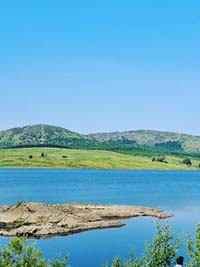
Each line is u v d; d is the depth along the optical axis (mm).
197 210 112625
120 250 60938
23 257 25453
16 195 154875
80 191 178000
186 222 88812
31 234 72688
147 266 30172
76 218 86000
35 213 85875
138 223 88000
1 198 142000
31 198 144500
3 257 25266
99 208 104750
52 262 27875
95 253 58781
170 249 30859
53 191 175625
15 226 79750
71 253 58781
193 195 165000
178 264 30328
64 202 132625
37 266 25484
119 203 131250
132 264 30312
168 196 159250
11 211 87188
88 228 79875
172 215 100688
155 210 105188
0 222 81125
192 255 30047
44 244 65375
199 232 30594
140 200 142625
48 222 82062
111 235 73438
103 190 184875
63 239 69812
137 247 63125
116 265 31453
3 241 66250
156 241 31172
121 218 95625
